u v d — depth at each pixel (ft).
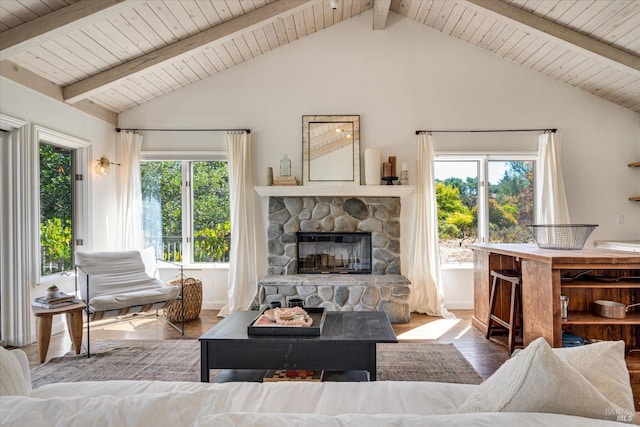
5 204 11.34
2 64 10.69
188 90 16.14
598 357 3.70
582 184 15.70
